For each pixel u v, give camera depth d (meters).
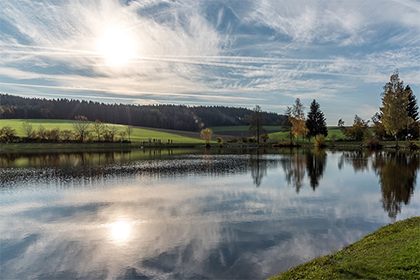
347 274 7.24
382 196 18.19
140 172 30.62
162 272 9.18
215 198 18.66
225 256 10.12
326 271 7.68
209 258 9.99
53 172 31.33
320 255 9.91
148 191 21.02
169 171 31.22
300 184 23.02
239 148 77.12
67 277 9.09
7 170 33.41
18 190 22.05
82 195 20.02
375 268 7.25
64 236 12.46
